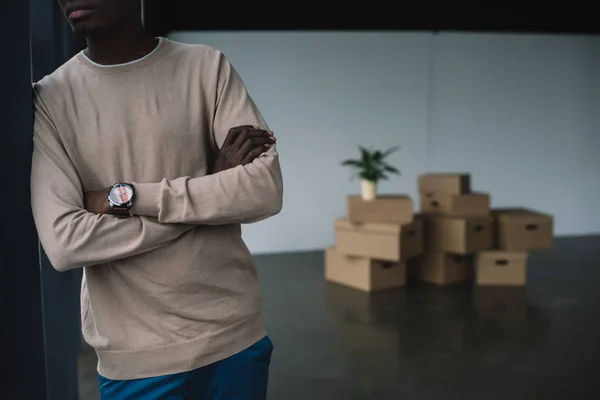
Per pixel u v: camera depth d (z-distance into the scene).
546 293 4.39
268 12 4.77
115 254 1.02
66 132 1.06
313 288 4.61
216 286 1.10
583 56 6.37
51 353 2.20
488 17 5.15
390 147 6.07
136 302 1.08
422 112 6.11
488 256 4.62
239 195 1.05
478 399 2.59
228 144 1.11
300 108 5.85
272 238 5.98
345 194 6.04
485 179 6.32
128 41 1.07
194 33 5.55
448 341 3.36
